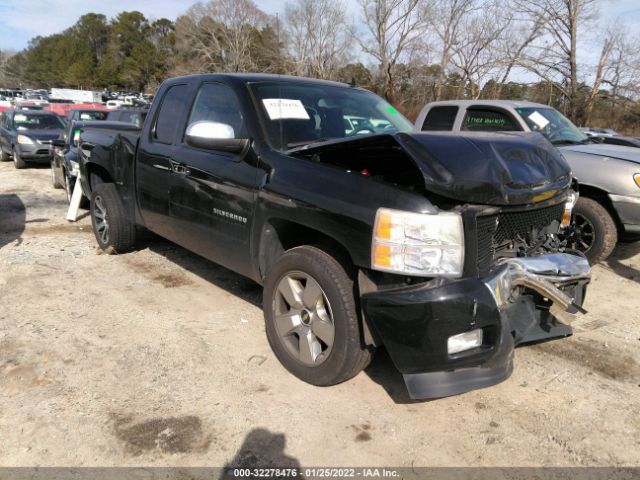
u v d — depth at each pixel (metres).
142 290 4.84
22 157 13.77
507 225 3.06
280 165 3.38
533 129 6.95
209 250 4.12
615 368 3.64
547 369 3.61
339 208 2.95
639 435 2.92
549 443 2.84
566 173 3.36
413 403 3.16
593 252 5.72
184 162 4.20
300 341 3.31
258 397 3.18
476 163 2.82
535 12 26.30
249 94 3.84
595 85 27.23
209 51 45.06
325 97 4.21
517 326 3.12
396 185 2.86
